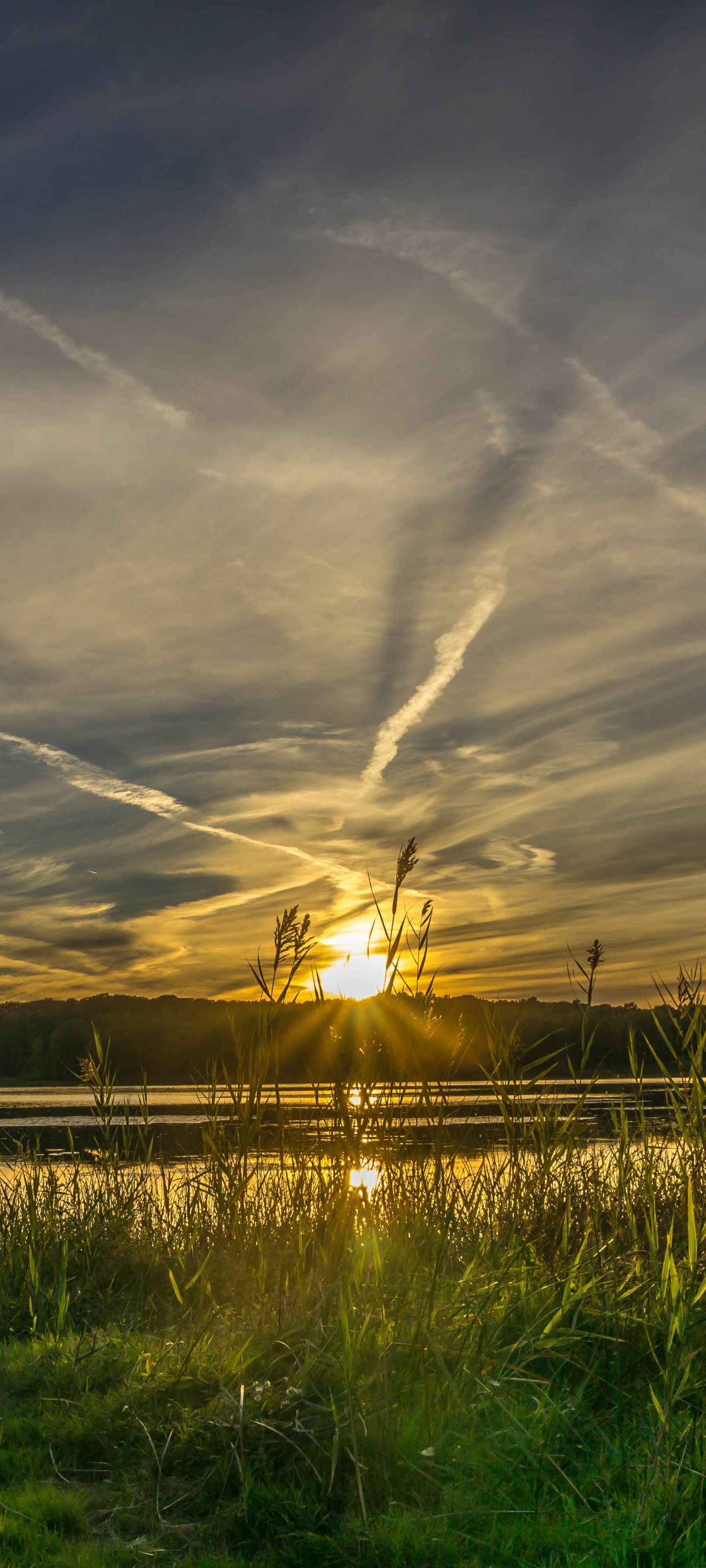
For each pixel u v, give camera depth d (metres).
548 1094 5.99
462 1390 4.52
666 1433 4.08
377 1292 5.06
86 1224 7.80
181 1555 3.69
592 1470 4.09
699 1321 4.79
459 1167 6.43
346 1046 5.45
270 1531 3.80
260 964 5.51
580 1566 3.35
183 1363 5.00
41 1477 4.35
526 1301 5.20
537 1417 4.40
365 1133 5.43
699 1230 5.57
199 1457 4.30
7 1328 6.35
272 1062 5.90
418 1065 5.59
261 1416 4.43
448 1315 5.02
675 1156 5.94
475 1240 5.90
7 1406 5.07
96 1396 5.00
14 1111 35.72
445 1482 4.04
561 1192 6.08
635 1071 5.89
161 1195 8.19
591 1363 4.95
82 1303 6.79
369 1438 4.18
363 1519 3.71
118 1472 4.36
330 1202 5.68
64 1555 3.61
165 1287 7.05
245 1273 6.30
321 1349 4.69
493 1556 3.53
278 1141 5.98
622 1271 5.60
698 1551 3.39
